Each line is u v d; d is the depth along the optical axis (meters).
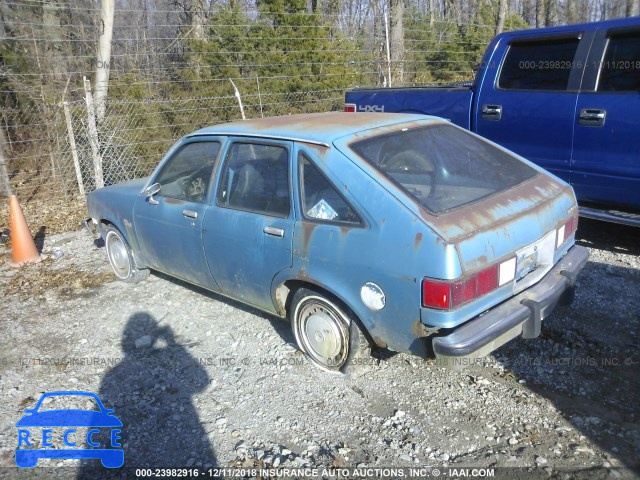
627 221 5.05
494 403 3.39
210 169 4.25
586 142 5.30
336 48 13.81
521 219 3.26
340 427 3.29
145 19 19.64
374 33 16.86
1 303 5.46
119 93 11.09
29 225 8.10
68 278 5.95
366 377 3.72
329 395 3.58
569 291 3.55
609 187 5.26
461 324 3.03
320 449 3.13
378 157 3.43
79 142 9.54
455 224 2.99
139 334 4.60
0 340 4.69
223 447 3.21
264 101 12.04
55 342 4.59
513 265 3.15
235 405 3.57
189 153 4.49
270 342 4.26
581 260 3.71
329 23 15.80
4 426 3.53
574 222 3.77
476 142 4.00
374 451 3.08
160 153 10.00
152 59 15.57
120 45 16.73
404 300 3.04
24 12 13.50
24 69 12.75
